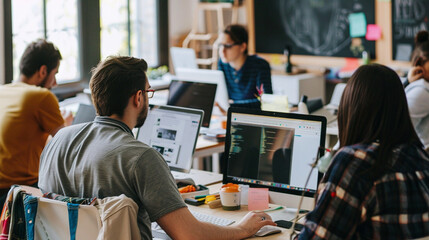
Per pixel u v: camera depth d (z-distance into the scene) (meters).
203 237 1.81
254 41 6.88
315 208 1.52
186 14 6.97
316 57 6.48
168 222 1.78
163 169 1.82
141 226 1.88
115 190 1.82
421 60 3.35
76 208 1.76
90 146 1.90
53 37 5.02
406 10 5.81
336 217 1.48
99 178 1.84
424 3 5.69
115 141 1.87
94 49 5.43
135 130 3.45
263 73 4.39
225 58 4.35
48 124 3.09
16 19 4.57
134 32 6.21
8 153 3.04
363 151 1.51
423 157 1.56
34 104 3.04
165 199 1.78
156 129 2.89
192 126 2.80
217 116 4.44
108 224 1.69
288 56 6.52
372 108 1.54
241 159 2.49
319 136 2.35
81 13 5.32
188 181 2.68
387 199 1.46
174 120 2.86
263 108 3.78
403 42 5.88
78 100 5.12
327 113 4.11
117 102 1.93
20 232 1.89
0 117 3.05
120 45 5.99
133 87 1.94
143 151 1.82
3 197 2.92
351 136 1.58
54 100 3.12
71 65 5.27
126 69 1.94
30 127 3.05
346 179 1.48
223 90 4.30
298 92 6.12
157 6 6.53
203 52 6.98
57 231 1.82
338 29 6.27
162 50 6.65
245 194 2.44
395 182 1.48
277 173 2.41
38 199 1.84
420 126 3.34
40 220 1.85
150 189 1.78
